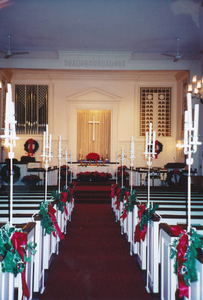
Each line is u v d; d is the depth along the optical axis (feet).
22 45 42.04
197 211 16.74
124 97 52.49
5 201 19.90
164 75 52.37
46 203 14.62
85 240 20.99
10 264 8.43
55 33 38.01
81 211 31.04
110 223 26.04
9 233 8.96
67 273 15.17
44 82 52.75
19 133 52.90
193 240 8.75
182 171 38.65
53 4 30.32
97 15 32.78
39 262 13.00
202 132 42.22
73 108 52.31
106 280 14.39
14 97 52.60
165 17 33.04
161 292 11.91
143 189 26.61
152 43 41.16
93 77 52.08
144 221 13.84
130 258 17.46
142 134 53.42
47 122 52.80
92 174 44.80
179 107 51.44
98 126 53.93
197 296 8.49
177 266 9.11
